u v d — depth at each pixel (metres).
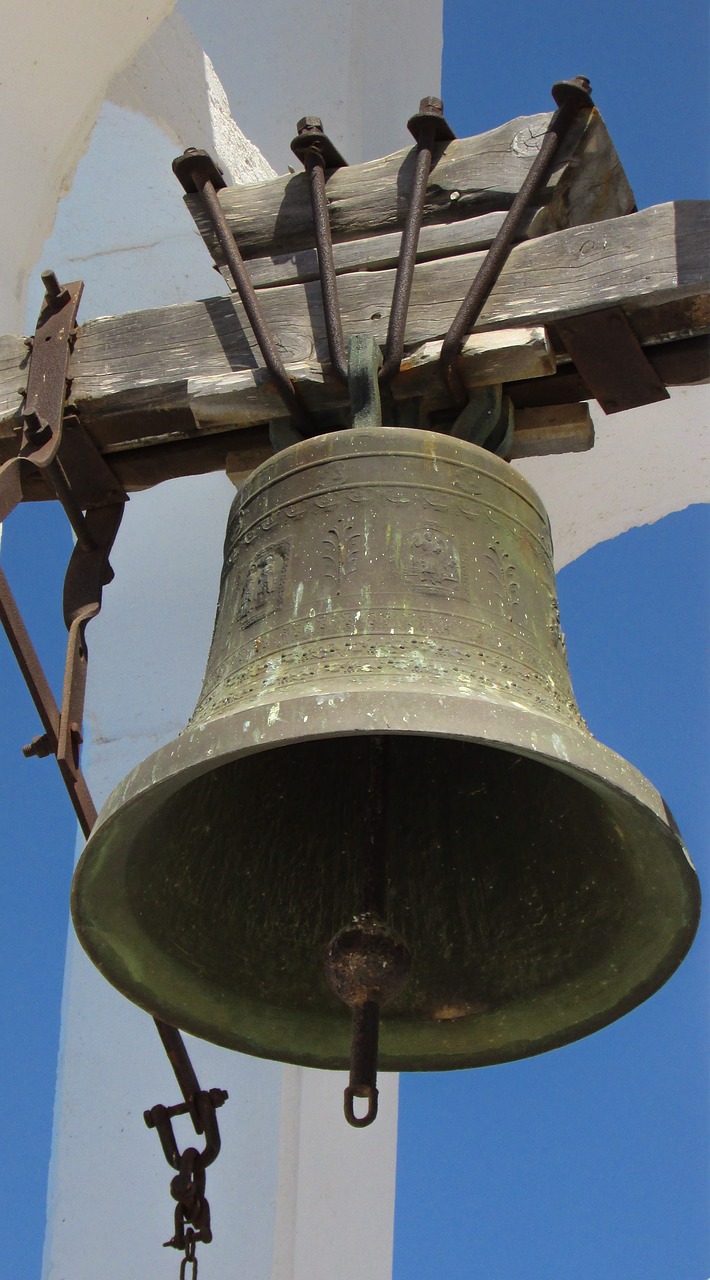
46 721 3.60
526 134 3.76
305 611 3.11
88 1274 5.04
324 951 3.45
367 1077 2.96
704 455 6.23
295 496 3.25
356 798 3.62
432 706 2.79
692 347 3.59
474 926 3.45
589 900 3.33
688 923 3.15
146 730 5.61
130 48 5.32
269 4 6.09
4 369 3.87
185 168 3.89
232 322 3.78
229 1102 5.12
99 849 3.10
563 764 2.82
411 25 6.27
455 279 3.63
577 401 3.70
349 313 3.67
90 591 3.80
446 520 3.20
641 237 3.55
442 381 3.51
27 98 5.09
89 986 5.44
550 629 3.27
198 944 3.38
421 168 3.71
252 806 3.55
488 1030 3.35
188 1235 3.58
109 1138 5.21
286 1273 4.91
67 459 3.86
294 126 5.96
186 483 5.93
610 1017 3.26
